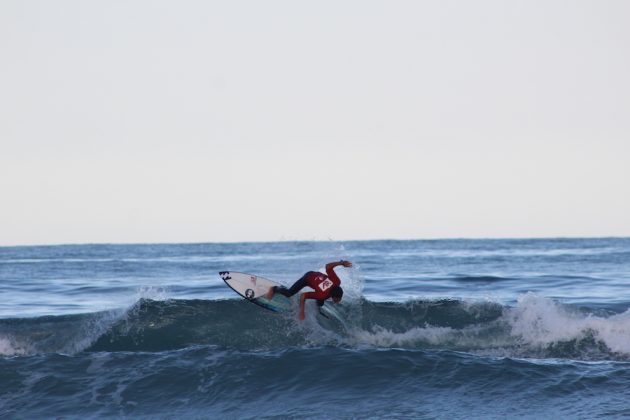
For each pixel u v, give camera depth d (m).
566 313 52.78
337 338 51.69
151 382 42.31
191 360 45.44
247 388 41.59
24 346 50.50
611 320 51.09
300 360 44.94
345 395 40.50
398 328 52.62
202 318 53.03
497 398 39.56
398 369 43.62
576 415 36.78
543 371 43.34
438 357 45.31
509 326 51.91
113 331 51.94
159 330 52.12
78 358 45.84
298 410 38.59
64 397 40.50
